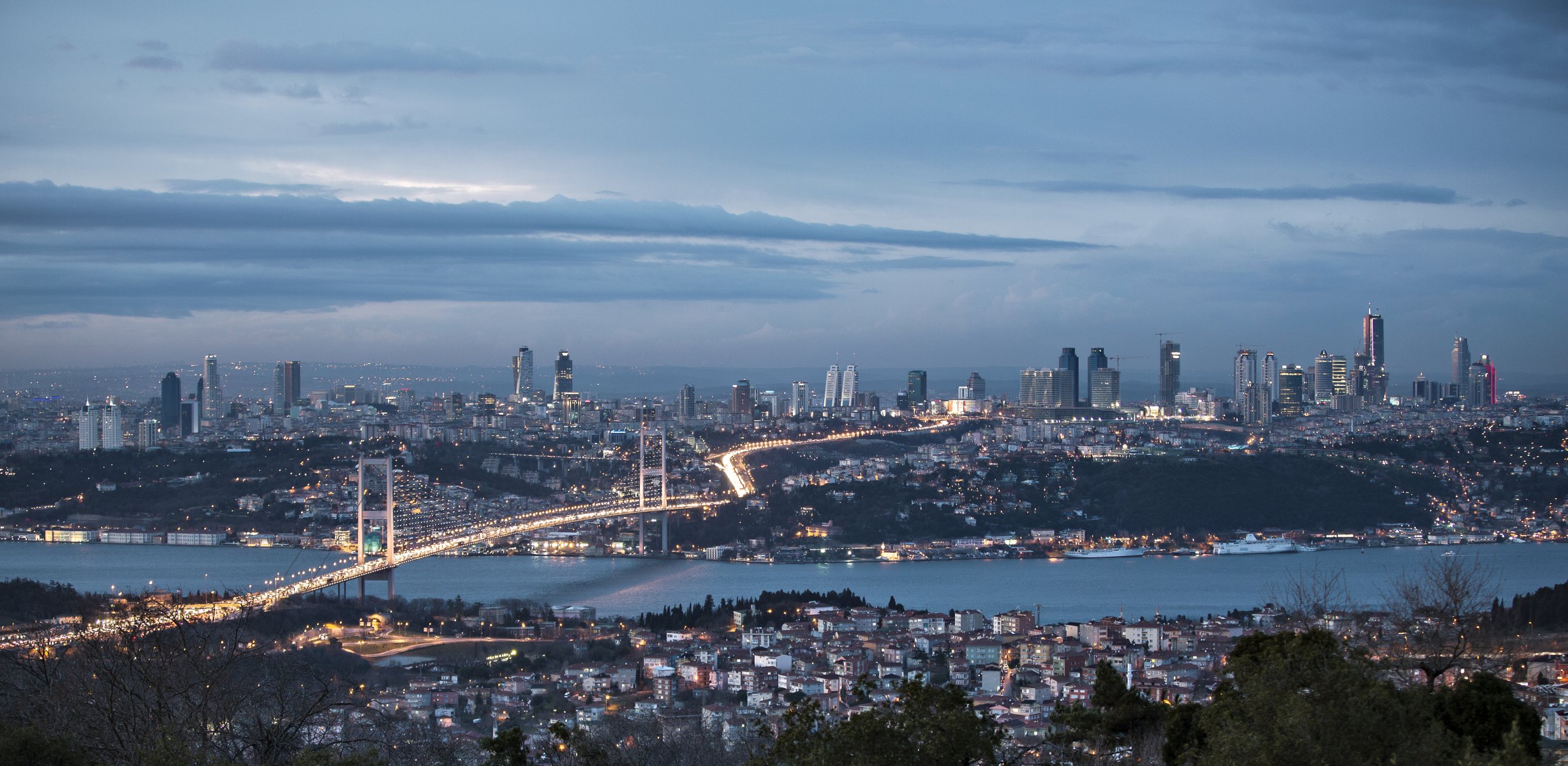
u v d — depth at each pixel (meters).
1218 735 45.59
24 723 50.78
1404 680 58.56
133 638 54.69
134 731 49.00
